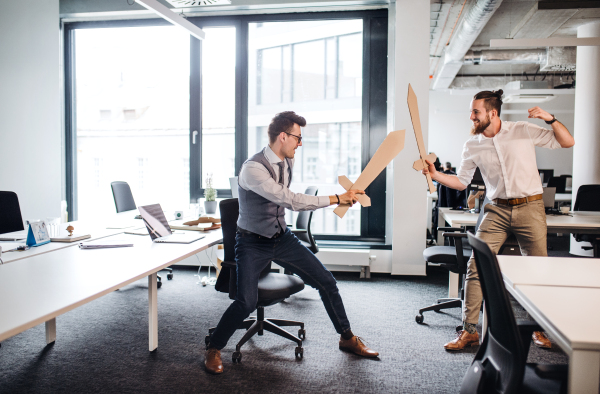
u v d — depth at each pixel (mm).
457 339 2355
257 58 4527
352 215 4531
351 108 4465
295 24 4477
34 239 2223
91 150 5695
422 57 3980
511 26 6004
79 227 2928
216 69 4523
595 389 919
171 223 3062
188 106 4574
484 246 1106
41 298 1306
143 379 1988
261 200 2082
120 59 5230
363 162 4367
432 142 10281
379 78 4309
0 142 4363
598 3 4664
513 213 2197
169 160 5285
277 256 2139
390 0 4105
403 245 4074
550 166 9773
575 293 1279
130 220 3303
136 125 5770
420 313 2781
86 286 1451
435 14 5012
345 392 1876
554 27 5891
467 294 2350
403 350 2334
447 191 4141
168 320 2809
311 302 3227
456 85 9242
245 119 4488
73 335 2535
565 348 958
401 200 4059
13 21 4352
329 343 2430
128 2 4422
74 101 4820
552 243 6164
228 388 1906
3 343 2400
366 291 3568
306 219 3248
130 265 1791
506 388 1068
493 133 2221
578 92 5090
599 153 4863
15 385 1927
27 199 4449
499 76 9219
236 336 2545
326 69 4500
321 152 4609
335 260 4027
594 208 3881
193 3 4133
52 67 4426
